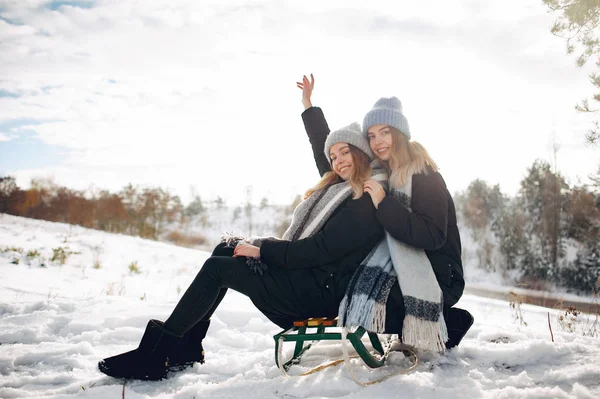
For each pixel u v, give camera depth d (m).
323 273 2.64
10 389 2.46
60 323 4.02
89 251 11.74
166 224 49.09
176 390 2.53
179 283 8.16
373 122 2.80
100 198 32.22
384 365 2.74
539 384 2.47
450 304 2.75
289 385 2.44
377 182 2.63
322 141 3.73
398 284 2.57
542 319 5.82
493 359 2.85
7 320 4.06
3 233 12.71
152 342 2.63
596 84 6.56
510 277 28.58
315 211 2.73
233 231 2.93
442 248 2.76
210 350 3.44
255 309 4.95
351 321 2.43
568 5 5.75
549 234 29.14
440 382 2.42
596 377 2.45
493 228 38.16
